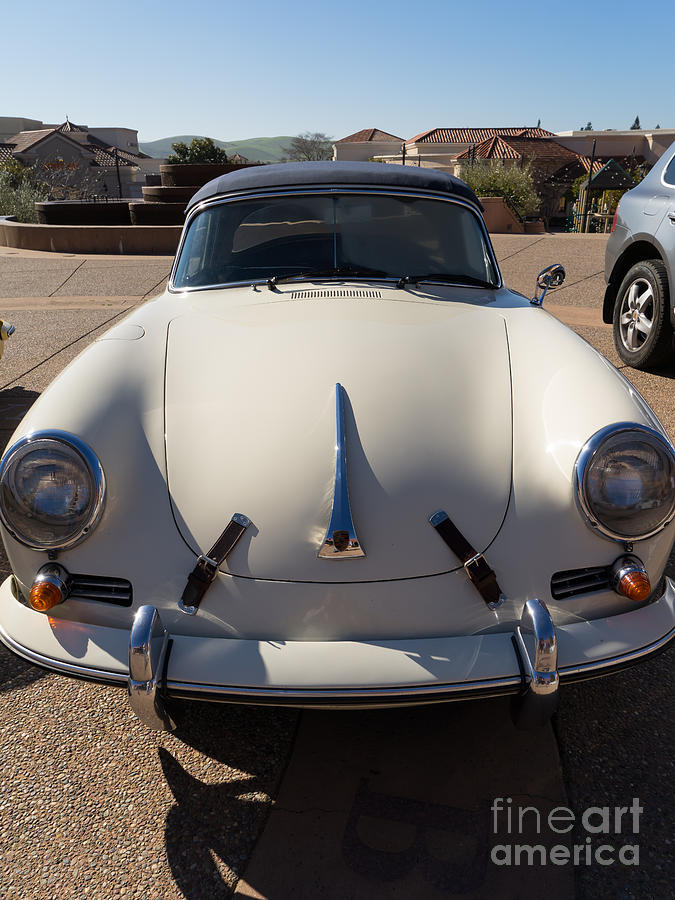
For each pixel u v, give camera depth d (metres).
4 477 1.70
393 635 1.66
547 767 1.91
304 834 1.72
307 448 1.80
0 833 1.72
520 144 39.12
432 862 1.65
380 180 2.92
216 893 1.58
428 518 1.72
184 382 2.03
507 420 1.91
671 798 1.82
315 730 2.06
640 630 1.75
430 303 2.50
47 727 2.06
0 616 1.84
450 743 2.00
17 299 8.73
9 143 47.09
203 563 1.68
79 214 14.77
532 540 1.72
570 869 1.63
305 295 2.54
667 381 4.99
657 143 42.44
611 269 5.57
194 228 2.98
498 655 1.63
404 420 1.87
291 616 1.66
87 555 1.73
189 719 2.10
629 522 1.71
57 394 1.91
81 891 1.58
